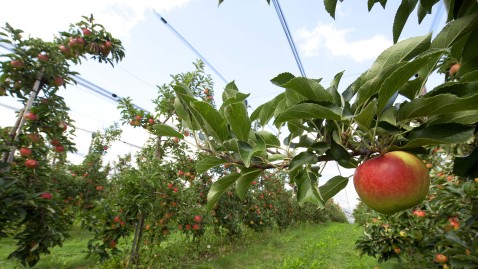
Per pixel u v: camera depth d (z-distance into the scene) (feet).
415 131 3.09
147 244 20.92
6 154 13.41
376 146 3.43
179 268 20.97
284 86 3.20
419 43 2.98
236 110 3.61
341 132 3.50
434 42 3.13
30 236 13.30
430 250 13.17
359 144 3.59
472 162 3.39
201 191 28.50
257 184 40.55
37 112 14.07
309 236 46.60
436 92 2.86
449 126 2.87
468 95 2.72
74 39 16.20
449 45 3.11
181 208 22.70
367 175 3.28
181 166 23.62
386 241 16.39
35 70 14.24
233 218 30.94
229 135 4.23
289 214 58.23
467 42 3.31
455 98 2.49
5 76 13.88
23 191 12.60
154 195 19.85
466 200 9.48
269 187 48.39
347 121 3.33
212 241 31.04
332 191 4.01
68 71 15.49
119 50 18.45
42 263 20.13
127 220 18.47
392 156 3.27
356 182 3.50
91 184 35.01
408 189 3.03
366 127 3.05
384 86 2.63
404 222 15.44
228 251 28.96
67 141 15.83
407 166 3.13
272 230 44.86
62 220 15.69
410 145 3.09
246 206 36.22
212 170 29.45
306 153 3.67
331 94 3.41
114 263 18.45
